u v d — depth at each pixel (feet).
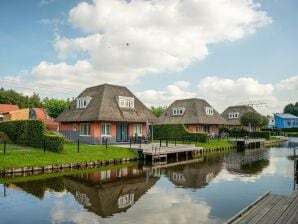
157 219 40.98
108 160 92.99
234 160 107.04
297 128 308.60
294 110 492.13
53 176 70.95
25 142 102.01
